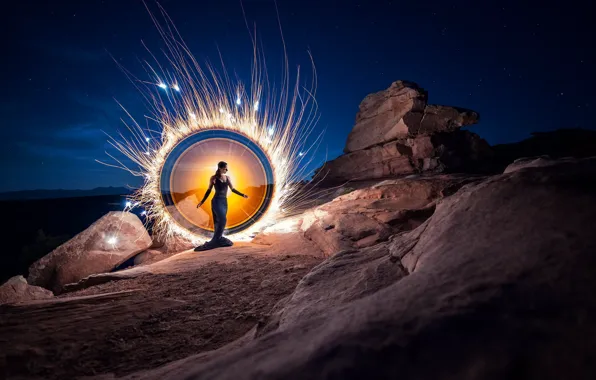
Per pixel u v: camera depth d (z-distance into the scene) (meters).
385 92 15.60
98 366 2.77
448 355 1.13
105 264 8.97
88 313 3.84
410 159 13.75
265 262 6.21
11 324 3.49
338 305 2.40
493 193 2.28
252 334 2.72
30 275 8.71
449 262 1.79
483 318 1.25
